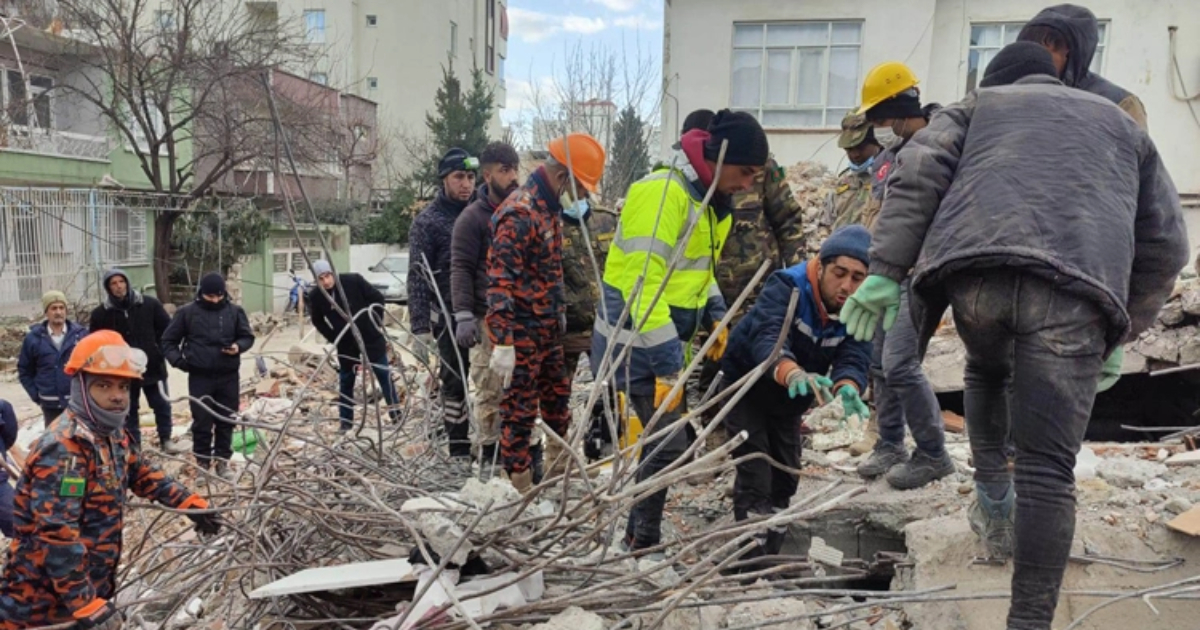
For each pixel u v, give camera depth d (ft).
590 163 12.34
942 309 8.36
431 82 134.72
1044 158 7.44
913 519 11.88
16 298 55.47
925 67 52.16
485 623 8.30
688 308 11.84
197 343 21.54
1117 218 7.31
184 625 10.71
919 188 7.95
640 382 11.12
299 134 67.26
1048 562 7.32
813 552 11.11
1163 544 9.88
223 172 64.69
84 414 9.48
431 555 9.08
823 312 10.53
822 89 53.62
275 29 66.85
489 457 14.92
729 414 11.19
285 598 9.59
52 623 9.39
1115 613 9.22
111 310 23.88
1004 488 9.78
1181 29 49.26
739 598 8.79
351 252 89.45
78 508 9.24
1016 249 7.13
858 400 9.34
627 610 8.67
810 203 38.27
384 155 116.47
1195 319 18.19
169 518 14.85
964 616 9.48
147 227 68.44
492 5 161.79
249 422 12.30
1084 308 7.16
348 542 10.11
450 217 17.90
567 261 15.53
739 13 53.52
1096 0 50.14
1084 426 7.41
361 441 14.12
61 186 64.03
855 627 10.11
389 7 132.67
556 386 13.56
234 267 70.28
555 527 8.99
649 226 10.94
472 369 15.42
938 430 12.32
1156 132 50.19
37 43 62.08
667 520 13.38
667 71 54.85
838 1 52.42
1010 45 9.12
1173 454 14.07
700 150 11.17
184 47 61.52
